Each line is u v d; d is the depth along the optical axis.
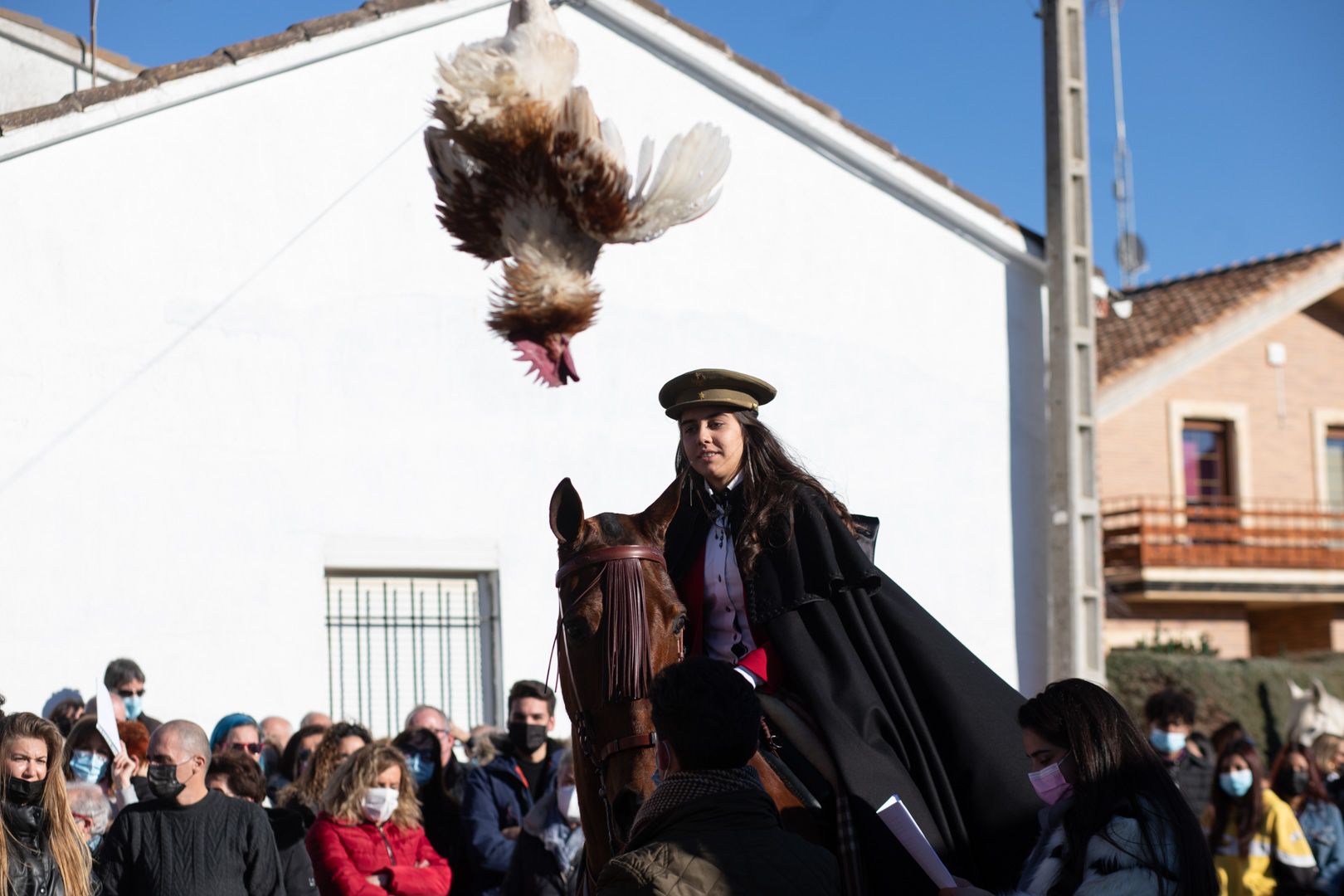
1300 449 24.03
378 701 9.52
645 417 10.24
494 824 6.72
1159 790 3.39
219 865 5.37
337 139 9.61
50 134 8.73
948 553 10.93
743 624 3.69
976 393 11.20
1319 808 8.07
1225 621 23.56
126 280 8.95
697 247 10.52
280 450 9.23
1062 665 11.02
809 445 10.63
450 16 9.89
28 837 4.71
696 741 2.83
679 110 10.55
